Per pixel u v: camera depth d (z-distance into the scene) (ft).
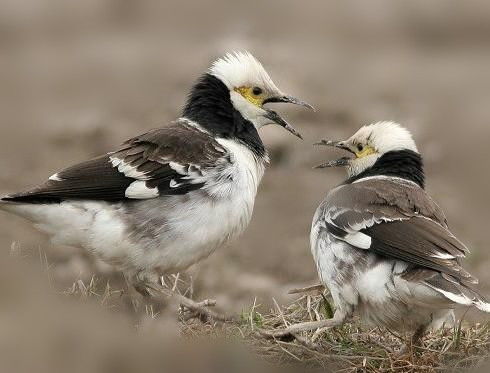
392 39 105.50
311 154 74.02
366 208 41.06
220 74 45.27
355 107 84.23
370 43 104.42
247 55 46.32
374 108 84.64
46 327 40.68
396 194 41.98
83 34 104.78
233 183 43.04
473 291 37.40
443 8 108.27
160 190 42.22
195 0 113.70
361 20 108.99
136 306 44.47
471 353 41.22
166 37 103.91
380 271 39.65
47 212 42.24
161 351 39.91
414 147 46.16
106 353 39.47
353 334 42.57
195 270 53.11
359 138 46.50
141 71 94.12
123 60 96.99
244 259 58.03
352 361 40.50
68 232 42.52
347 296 40.73
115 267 44.29
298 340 40.98
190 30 106.11
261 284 53.42
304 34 105.60
